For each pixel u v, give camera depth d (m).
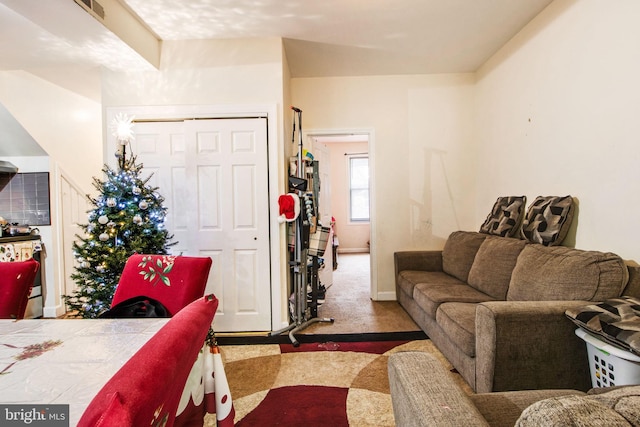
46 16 2.09
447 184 3.97
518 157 3.02
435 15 2.67
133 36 2.59
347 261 6.84
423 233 4.00
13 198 3.58
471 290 2.69
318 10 2.55
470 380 1.91
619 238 1.96
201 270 1.57
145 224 2.46
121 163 2.59
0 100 3.15
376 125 3.98
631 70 1.86
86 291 2.38
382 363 2.36
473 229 3.96
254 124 3.00
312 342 2.75
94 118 4.06
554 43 2.50
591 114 2.16
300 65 3.63
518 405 1.10
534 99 2.77
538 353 1.61
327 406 1.86
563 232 2.27
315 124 3.98
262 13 2.57
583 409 0.52
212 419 1.80
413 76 3.95
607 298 1.68
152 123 3.03
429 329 2.67
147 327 1.24
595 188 2.14
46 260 3.54
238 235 3.03
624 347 1.25
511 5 2.55
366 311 3.56
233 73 2.99
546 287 1.91
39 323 1.29
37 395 0.79
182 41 2.99
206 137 3.01
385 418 1.75
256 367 2.33
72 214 3.79
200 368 1.19
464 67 3.77
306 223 3.15
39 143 3.43
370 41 3.09
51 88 3.53
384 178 4.00
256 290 3.04
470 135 3.95
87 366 0.93
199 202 3.02
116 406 0.42
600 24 2.07
